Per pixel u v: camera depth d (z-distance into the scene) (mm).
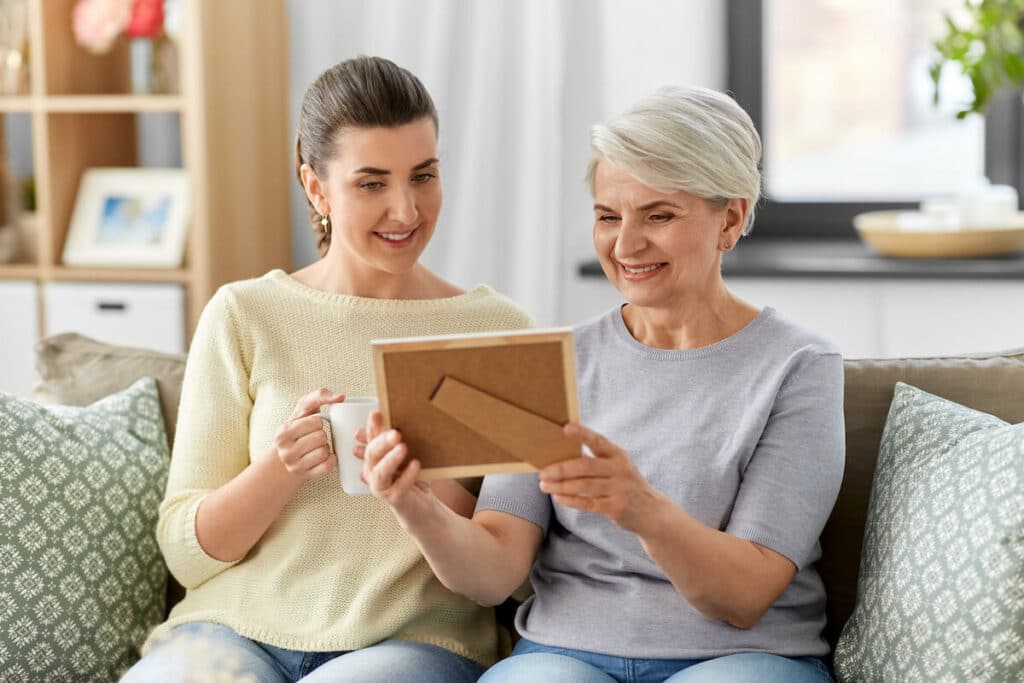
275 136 3760
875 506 1751
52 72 3525
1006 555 1474
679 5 3854
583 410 1787
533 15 3652
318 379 1843
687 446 1693
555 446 1434
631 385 1766
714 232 1711
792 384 1683
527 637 1719
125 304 3506
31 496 1778
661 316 1762
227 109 3518
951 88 3885
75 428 1890
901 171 3979
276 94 3756
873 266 3336
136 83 3525
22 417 1825
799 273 3389
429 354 1410
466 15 3695
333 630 1739
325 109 1790
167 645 1688
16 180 3770
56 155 3582
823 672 1629
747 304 1790
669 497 1686
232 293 1890
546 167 3703
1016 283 3270
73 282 3574
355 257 1890
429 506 1576
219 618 1767
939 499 1602
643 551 1679
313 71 3854
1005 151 3832
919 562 1574
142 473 1941
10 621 1723
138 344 3512
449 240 3787
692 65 3896
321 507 1785
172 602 1992
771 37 3990
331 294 1897
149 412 2037
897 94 3949
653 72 3885
